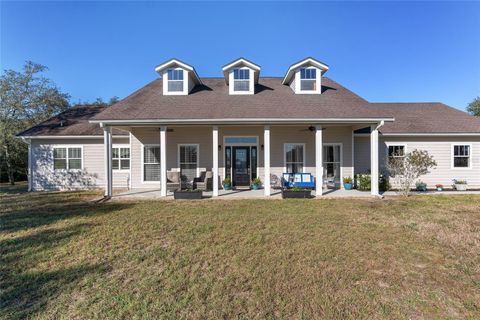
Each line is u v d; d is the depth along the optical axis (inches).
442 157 498.3
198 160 479.2
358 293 121.2
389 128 499.8
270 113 382.3
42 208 314.2
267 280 132.8
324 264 151.5
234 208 307.3
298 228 223.0
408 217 261.0
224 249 175.3
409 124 512.7
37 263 154.4
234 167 482.6
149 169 488.1
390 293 121.5
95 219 257.4
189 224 237.5
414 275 138.8
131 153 486.6
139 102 427.8
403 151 497.7
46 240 195.0
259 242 188.5
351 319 102.7
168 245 183.6
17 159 667.4
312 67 466.3
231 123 374.0
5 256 164.9
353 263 153.0
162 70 466.0
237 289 124.6
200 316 104.7
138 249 175.9
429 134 482.9
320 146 386.0
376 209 299.1
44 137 514.9
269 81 551.8
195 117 368.2
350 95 461.7
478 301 114.7
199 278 135.1
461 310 108.7
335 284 129.1
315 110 392.5
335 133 483.2
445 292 122.3
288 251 171.0
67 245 183.8
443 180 497.7
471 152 498.6
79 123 568.1
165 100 438.6
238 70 471.2
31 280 134.3
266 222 243.1
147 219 256.5
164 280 133.3
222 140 480.1
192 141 478.9
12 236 205.5
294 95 460.8
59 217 266.2
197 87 509.4
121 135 524.7
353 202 344.5
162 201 358.6
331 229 219.8
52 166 526.3
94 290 124.3
